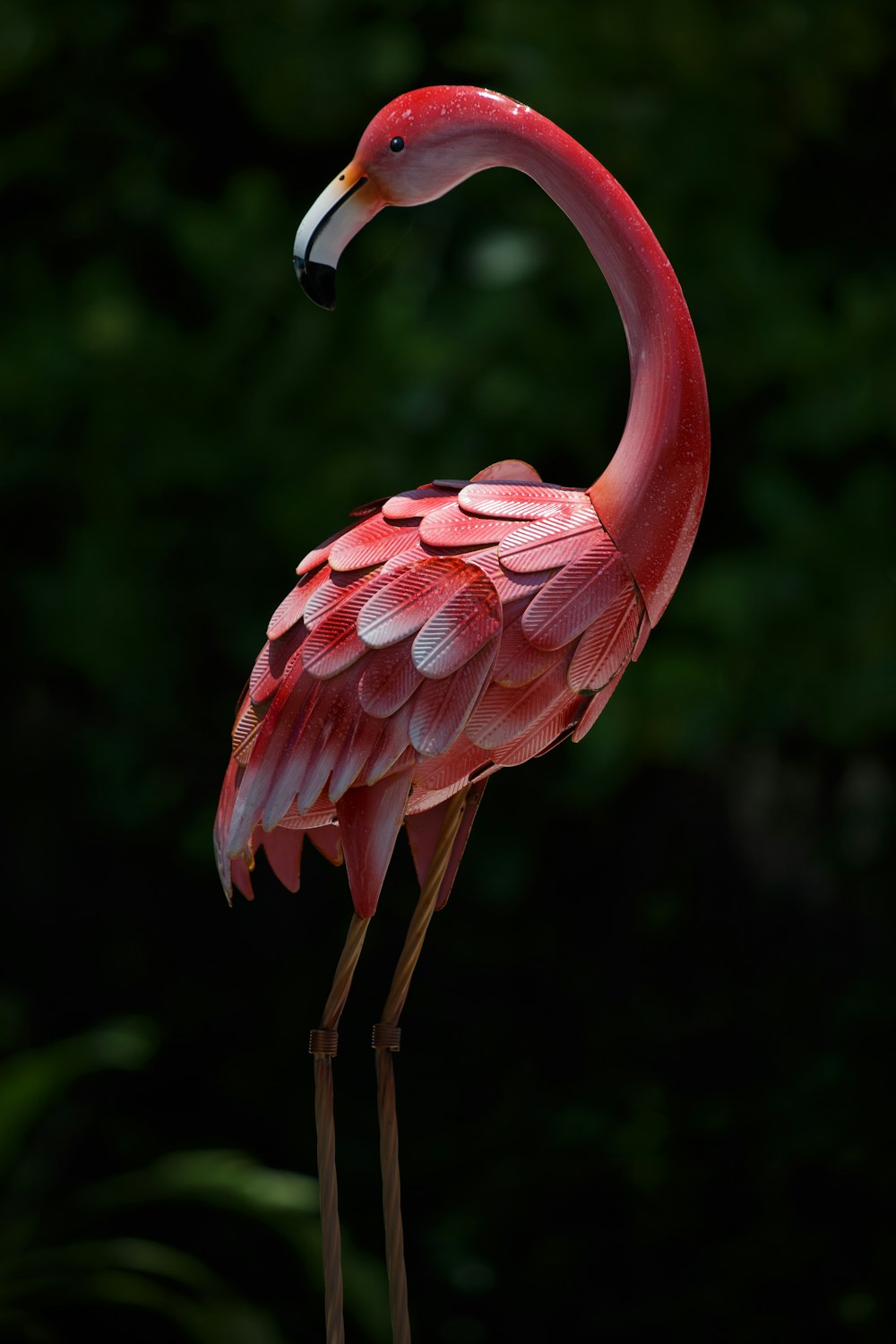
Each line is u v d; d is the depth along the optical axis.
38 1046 8.40
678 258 6.71
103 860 8.91
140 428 7.11
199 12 6.89
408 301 6.84
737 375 6.80
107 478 7.16
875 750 8.42
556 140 1.99
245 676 8.16
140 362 6.98
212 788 8.34
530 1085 8.37
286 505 6.95
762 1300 6.96
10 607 7.88
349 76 6.79
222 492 7.20
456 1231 7.51
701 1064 8.25
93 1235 7.56
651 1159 7.66
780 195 7.25
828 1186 7.27
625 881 9.16
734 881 8.91
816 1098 7.66
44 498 7.62
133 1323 7.25
